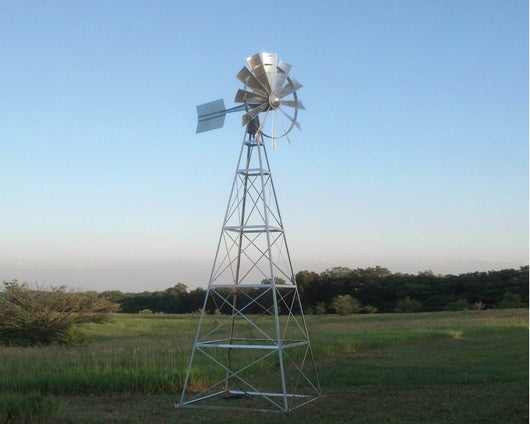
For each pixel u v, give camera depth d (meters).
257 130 17.77
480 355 29.23
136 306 103.88
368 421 14.88
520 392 18.62
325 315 81.44
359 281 103.31
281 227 17.88
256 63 18.08
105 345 34.34
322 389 20.22
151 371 21.05
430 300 95.56
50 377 20.14
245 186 18.00
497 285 96.62
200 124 18.81
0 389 19.45
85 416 15.77
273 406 17.20
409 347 34.38
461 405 16.73
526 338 38.25
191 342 35.50
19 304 36.84
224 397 18.83
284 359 27.45
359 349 33.28
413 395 18.61
